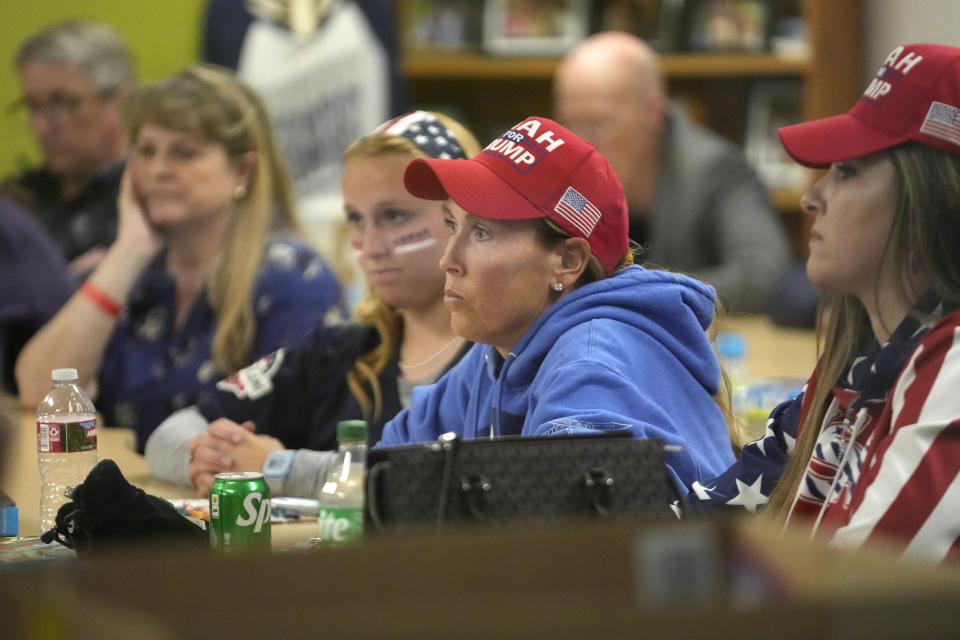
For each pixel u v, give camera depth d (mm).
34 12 18000
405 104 18875
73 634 2266
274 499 6582
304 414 8133
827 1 17906
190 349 10203
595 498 4004
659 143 16281
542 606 2258
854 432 4785
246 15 18016
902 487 4234
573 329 5734
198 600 2471
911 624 2258
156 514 5035
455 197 5672
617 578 2631
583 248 5867
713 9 18844
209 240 10312
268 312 9930
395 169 7602
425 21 19578
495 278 5785
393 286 7699
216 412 8195
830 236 4898
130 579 2443
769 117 19062
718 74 19156
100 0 18172
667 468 4234
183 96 10141
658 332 5867
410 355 7902
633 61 16094
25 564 5074
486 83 20438
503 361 6270
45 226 14438
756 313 15383
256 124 10438
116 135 14523
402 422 7059
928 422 4293
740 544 2672
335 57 18250
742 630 2211
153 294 10594
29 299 12031
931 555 4156
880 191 4793
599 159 6004
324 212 18078
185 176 10109
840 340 5156
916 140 4754
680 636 2184
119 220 13992
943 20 16656
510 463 3998
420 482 3975
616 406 5410
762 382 9938
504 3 19625
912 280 4766
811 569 2549
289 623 2154
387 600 2551
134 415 10406
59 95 14188
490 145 6016
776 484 5367
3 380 11977
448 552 2576
